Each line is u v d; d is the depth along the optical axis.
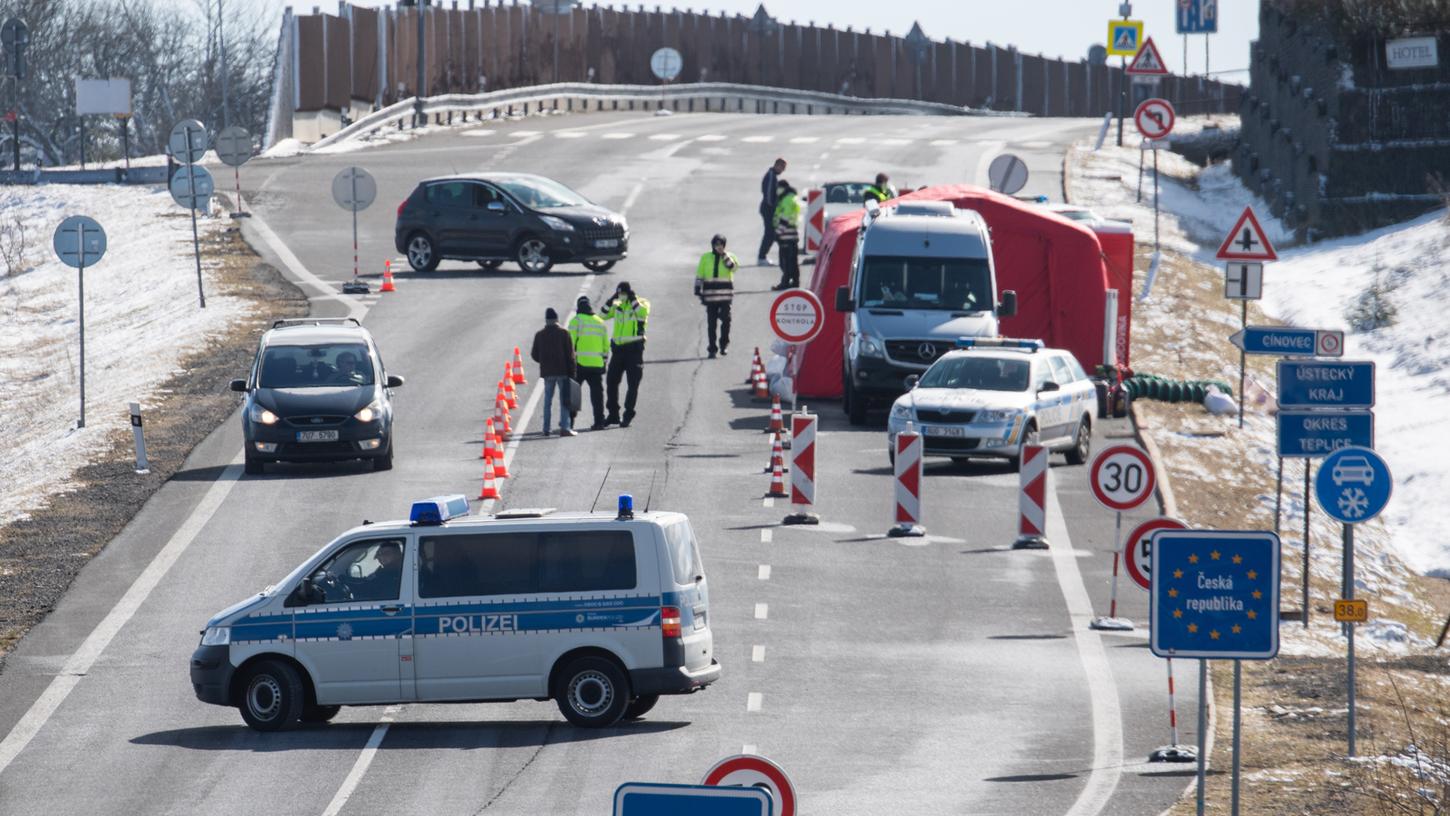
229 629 65.75
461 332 145.00
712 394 127.94
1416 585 105.44
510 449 111.81
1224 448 119.06
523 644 65.12
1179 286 168.25
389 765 60.53
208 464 109.12
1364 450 63.53
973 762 60.69
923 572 87.00
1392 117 184.12
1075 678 71.88
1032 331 129.50
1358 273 168.50
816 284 136.00
